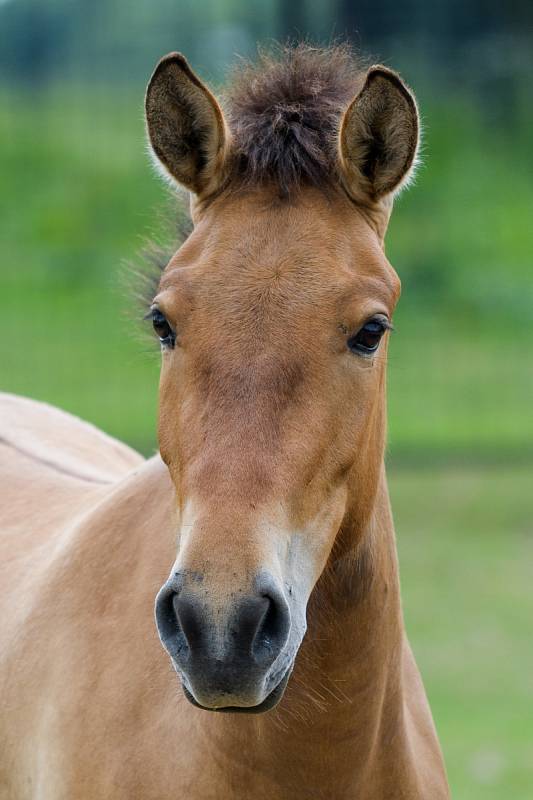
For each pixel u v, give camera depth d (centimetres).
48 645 590
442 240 3177
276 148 495
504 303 2944
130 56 3847
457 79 3531
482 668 1341
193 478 435
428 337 2830
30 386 2402
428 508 2009
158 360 632
